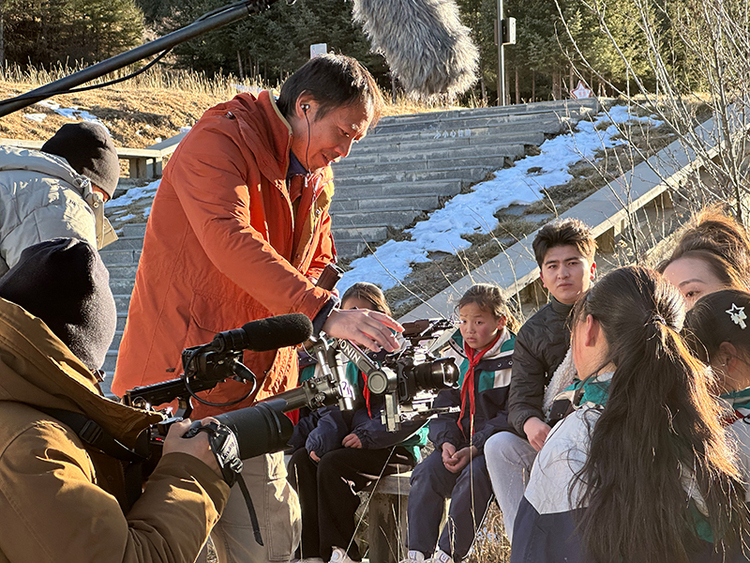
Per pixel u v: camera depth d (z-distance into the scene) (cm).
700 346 188
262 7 194
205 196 214
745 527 154
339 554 317
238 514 220
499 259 574
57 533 117
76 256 139
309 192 246
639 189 605
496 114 1011
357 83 229
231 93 1392
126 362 234
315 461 326
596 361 173
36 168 232
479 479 297
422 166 866
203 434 139
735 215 402
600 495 151
